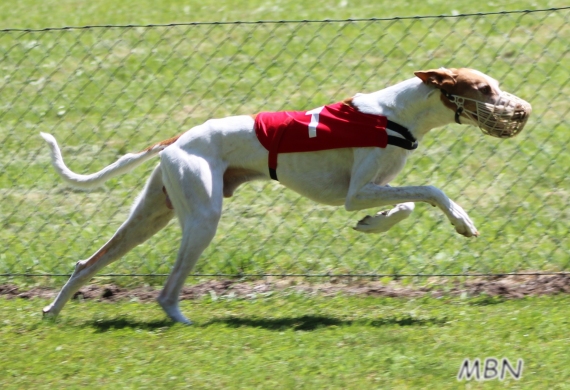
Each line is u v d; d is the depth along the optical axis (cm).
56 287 1065
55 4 2375
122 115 1596
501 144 1370
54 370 794
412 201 866
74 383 766
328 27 1914
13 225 1242
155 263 1108
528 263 1041
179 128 1526
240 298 1004
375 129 871
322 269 1069
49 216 1262
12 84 1752
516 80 1575
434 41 1772
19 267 1112
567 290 967
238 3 2227
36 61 1864
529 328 843
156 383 753
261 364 780
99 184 949
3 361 820
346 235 1153
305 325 898
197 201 898
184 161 899
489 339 820
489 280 1011
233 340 847
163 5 2277
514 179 1275
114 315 960
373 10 2036
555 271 1020
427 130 897
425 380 734
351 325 884
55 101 1611
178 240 1172
